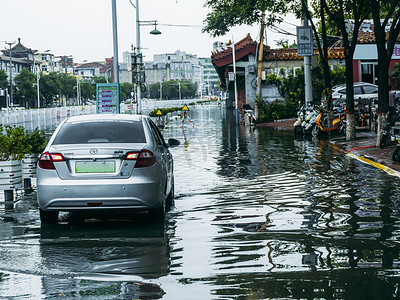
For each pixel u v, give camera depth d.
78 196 7.86
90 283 5.22
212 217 8.54
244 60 46.62
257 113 40.75
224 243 6.78
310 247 6.45
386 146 18.69
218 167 15.38
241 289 4.94
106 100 25.80
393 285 4.94
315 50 41.16
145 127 8.77
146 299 4.72
